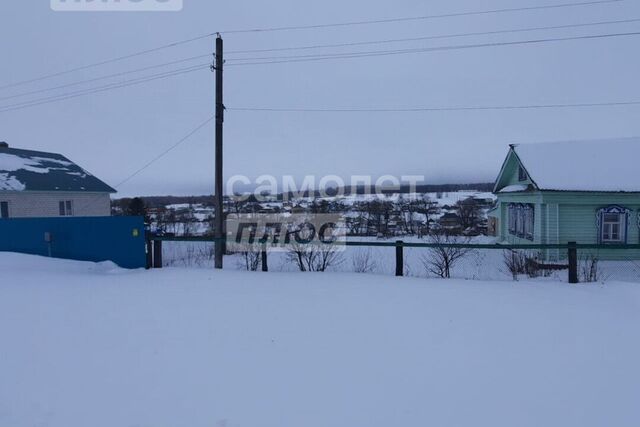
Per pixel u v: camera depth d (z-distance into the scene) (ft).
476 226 91.91
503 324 18.45
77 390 12.09
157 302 22.21
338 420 10.62
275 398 11.73
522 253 40.01
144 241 36.35
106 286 26.32
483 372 13.50
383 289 25.67
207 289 25.66
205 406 11.25
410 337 16.72
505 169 66.18
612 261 49.83
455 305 21.74
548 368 13.80
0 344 15.65
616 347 15.67
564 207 52.54
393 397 11.84
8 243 36.76
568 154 56.80
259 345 15.78
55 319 18.83
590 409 11.23
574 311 20.57
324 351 15.21
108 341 16.08
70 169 93.50
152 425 10.33
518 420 10.68
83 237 36.11
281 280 28.71
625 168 53.47
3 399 11.52
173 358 14.47
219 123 39.65
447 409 11.21
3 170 79.51
